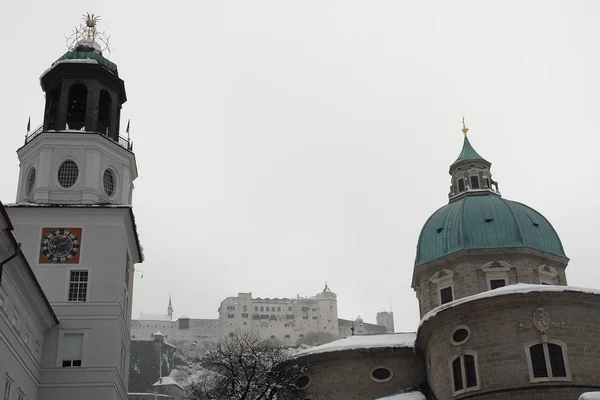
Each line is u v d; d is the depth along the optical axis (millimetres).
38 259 51219
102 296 50781
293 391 57156
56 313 49875
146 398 154125
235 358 72062
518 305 46125
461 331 48000
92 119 56094
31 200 54156
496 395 44781
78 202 53469
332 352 58156
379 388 57156
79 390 48125
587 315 46000
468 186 67375
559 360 44594
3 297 38250
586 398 34281
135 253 58969
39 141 54938
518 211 61406
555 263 59938
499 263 58125
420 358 57531
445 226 61531
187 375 186750
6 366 39281
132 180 60156
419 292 62969
